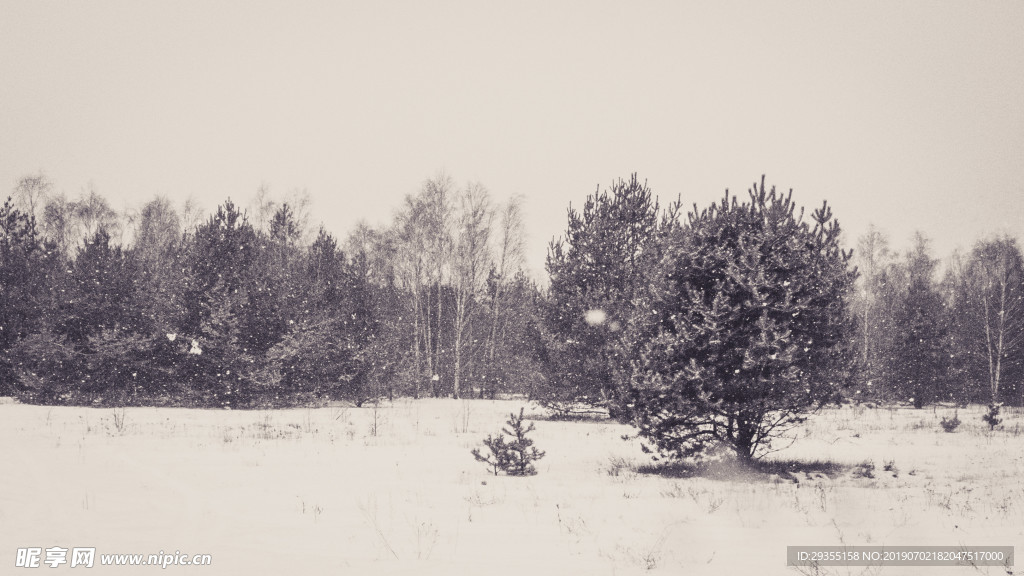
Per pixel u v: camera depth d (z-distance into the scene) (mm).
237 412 33219
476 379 51688
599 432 26000
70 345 34938
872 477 15172
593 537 9109
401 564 7617
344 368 38219
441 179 48531
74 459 15961
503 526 9859
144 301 37250
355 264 40875
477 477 15000
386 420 29844
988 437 24922
